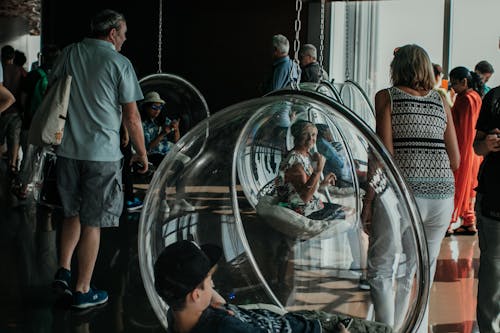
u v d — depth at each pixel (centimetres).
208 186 376
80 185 445
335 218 355
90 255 443
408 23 959
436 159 353
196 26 1011
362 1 972
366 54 982
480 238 364
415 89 355
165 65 1019
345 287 344
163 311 332
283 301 360
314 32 977
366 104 655
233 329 247
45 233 630
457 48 935
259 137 388
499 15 919
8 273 514
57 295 469
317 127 367
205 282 247
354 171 349
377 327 290
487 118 355
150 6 1012
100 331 411
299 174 374
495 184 353
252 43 1002
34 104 716
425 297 283
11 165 900
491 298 361
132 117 445
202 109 768
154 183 350
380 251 308
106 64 437
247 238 388
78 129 438
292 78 337
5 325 414
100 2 1009
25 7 1628
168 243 355
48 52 723
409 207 279
